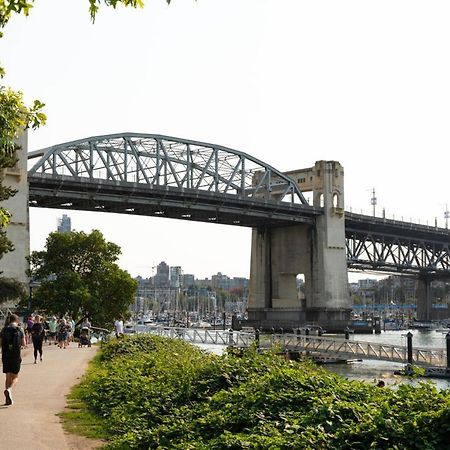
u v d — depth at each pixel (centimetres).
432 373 5750
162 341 4247
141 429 1714
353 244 16812
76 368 3581
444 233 18912
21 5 1269
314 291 15050
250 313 15750
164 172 12738
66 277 8800
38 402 2283
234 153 14112
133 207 12156
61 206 11731
